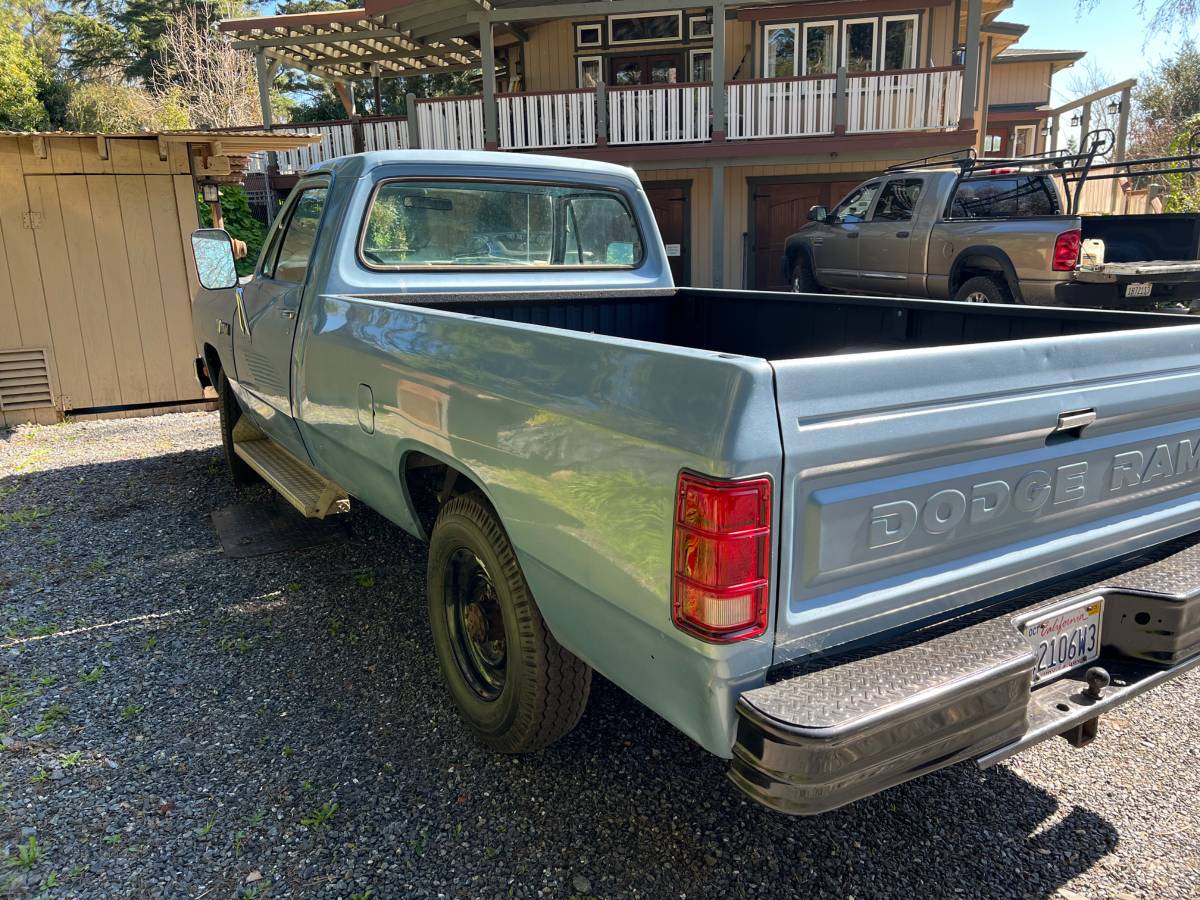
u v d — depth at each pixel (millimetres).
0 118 25359
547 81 17516
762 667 1830
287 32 15555
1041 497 2201
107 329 8133
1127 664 2346
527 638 2486
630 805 2598
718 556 1712
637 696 2074
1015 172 9547
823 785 1698
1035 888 2277
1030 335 3232
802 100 14562
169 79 29359
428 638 3646
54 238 7816
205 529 4988
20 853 2381
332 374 3398
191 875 2316
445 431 2635
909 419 1892
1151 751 2867
